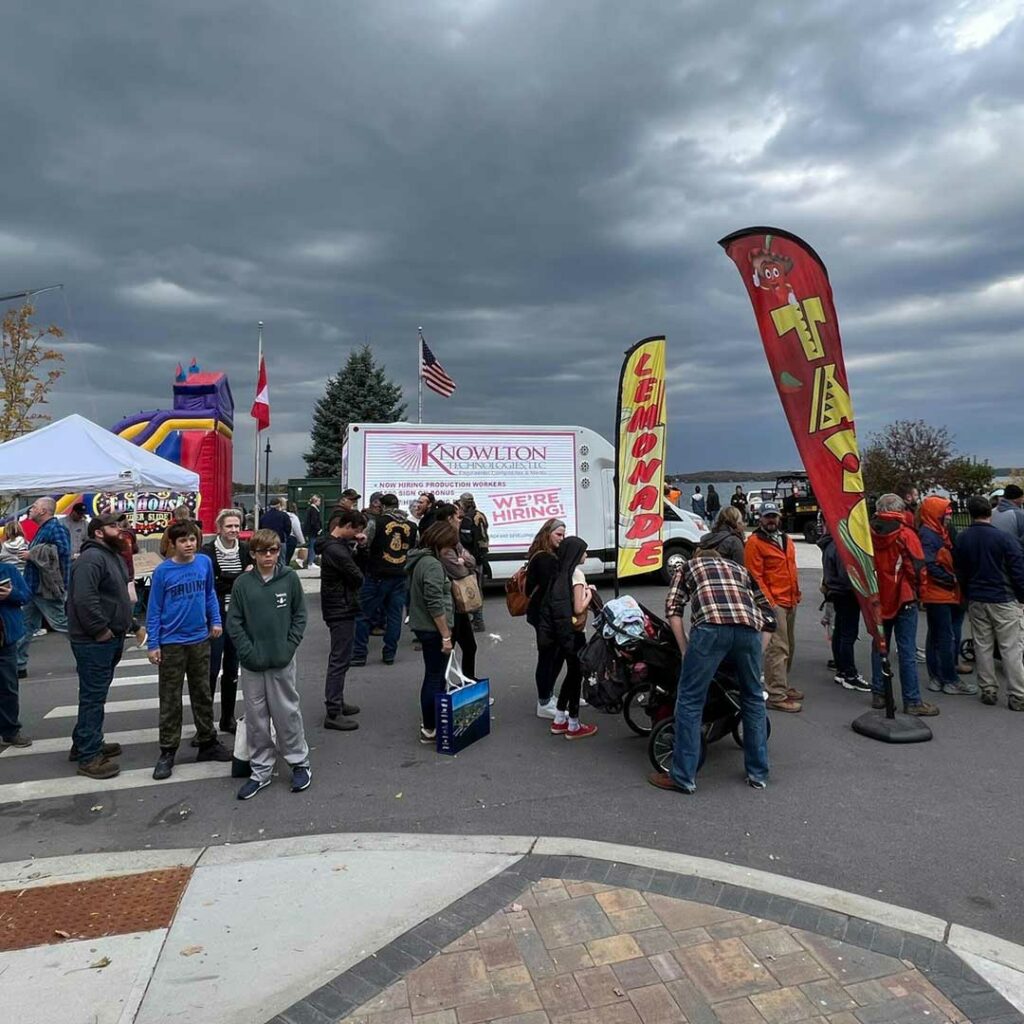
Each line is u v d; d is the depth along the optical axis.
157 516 17.25
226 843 4.22
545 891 3.51
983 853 4.01
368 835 4.21
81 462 11.57
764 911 3.31
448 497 13.63
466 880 3.64
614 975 2.87
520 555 13.93
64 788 5.10
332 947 3.11
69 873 3.82
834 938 3.11
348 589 6.33
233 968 2.98
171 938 3.20
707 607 4.77
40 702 7.37
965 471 30.39
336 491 24.61
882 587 6.48
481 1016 2.66
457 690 5.68
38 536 9.50
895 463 31.64
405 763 5.46
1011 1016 2.65
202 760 5.60
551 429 14.29
